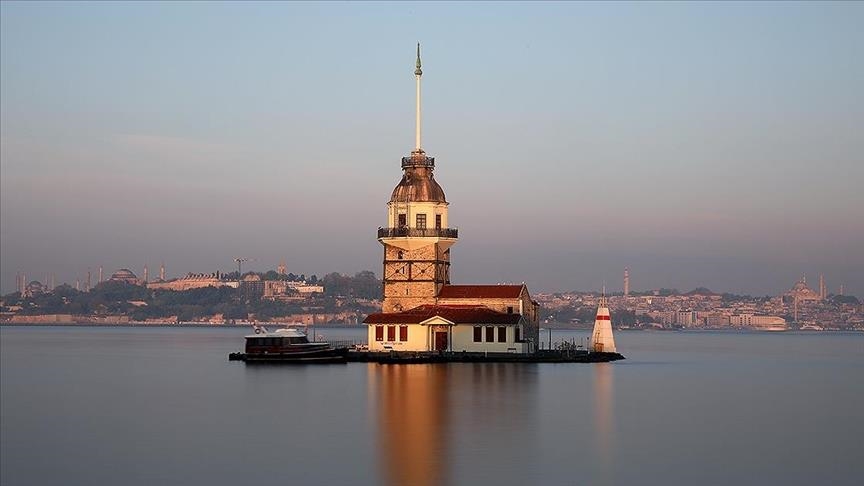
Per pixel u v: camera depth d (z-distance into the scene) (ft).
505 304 510.99
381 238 522.47
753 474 223.71
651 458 239.09
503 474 220.84
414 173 527.81
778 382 457.27
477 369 457.27
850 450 252.83
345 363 496.23
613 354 573.74
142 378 469.57
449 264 539.70
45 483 220.84
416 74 534.37
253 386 389.80
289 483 214.48
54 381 457.68
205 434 274.98
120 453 252.01
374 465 229.66
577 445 254.06
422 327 503.20
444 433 269.64
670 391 388.57
